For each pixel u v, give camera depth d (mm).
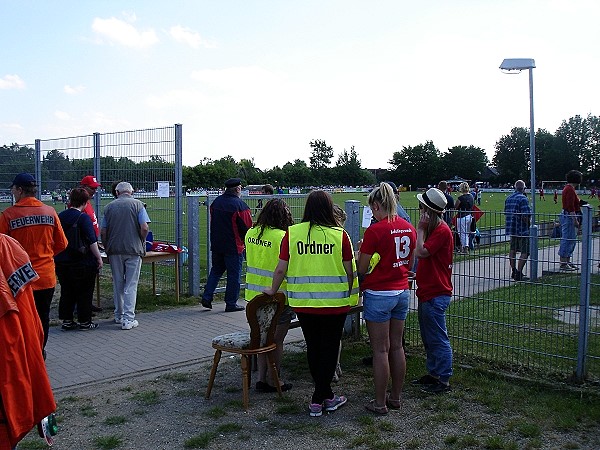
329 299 5270
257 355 6266
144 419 5348
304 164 107188
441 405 5523
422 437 4871
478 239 6719
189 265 10891
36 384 3822
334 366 5430
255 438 4902
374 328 5355
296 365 6910
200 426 5176
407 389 6012
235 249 9727
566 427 4965
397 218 5523
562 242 6070
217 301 10719
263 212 6000
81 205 8578
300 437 4914
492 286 6672
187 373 6676
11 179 15375
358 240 7902
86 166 12781
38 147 14328
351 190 85125
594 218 5840
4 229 6582
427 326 5883
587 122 100188
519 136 105625
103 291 11820
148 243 10289
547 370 6180
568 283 6098
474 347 6895
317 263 5285
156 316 9523
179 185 10797
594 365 6047
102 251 10195
